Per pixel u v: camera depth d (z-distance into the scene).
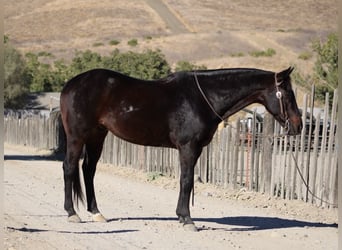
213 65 102.50
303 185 15.35
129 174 21.89
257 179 16.81
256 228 12.15
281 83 11.65
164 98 11.84
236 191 17.05
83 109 12.09
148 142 12.00
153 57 65.62
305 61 98.50
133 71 65.38
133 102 11.88
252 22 138.12
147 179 20.41
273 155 16.20
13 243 10.10
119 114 11.93
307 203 15.12
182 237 11.05
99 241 10.56
